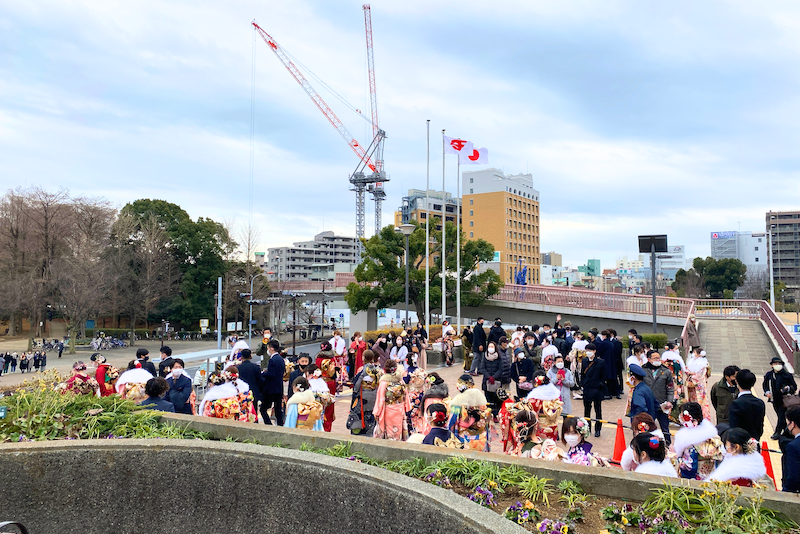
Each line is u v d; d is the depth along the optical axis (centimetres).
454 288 4009
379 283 4322
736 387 813
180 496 496
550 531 381
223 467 490
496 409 1134
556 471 460
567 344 1630
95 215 5934
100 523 500
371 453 531
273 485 471
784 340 2052
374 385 953
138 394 768
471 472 472
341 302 8869
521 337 1605
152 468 502
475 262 4191
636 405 809
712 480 416
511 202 11606
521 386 990
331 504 442
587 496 440
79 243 5466
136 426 611
